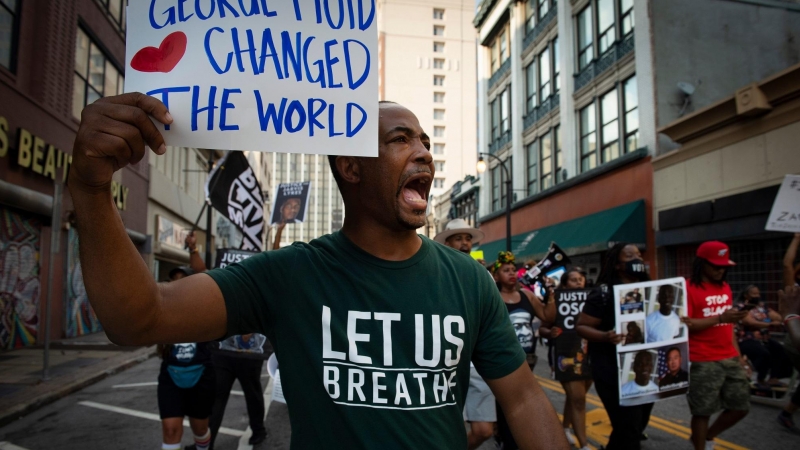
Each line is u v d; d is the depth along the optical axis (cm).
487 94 2739
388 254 139
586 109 1766
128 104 111
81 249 107
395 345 126
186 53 130
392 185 135
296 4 134
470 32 8331
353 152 130
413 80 8056
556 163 1983
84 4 1458
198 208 2833
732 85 1431
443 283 138
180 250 2445
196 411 400
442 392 128
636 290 387
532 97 2214
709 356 404
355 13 135
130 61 130
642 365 380
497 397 144
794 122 986
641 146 1429
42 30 1224
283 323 132
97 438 530
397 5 8181
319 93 132
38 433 550
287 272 135
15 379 798
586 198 1702
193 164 2764
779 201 464
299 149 130
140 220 1848
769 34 1468
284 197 795
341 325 127
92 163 104
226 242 3416
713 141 1176
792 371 711
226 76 130
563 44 1870
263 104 130
